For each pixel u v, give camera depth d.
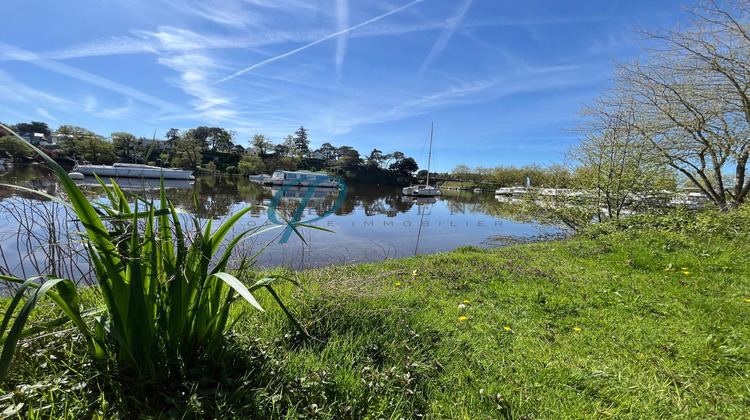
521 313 3.03
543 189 9.70
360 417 1.51
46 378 1.36
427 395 1.75
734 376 2.02
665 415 1.69
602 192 8.35
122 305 1.35
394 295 3.13
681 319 2.88
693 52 7.39
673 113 7.96
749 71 6.89
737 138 7.59
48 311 1.80
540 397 1.78
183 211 1.59
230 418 1.36
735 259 4.73
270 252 6.39
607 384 1.92
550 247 6.54
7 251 3.96
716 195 8.37
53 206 2.17
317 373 1.69
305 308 2.42
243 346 1.80
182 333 1.56
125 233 1.37
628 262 4.86
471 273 4.36
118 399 1.34
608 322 2.83
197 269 1.55
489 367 2.05
